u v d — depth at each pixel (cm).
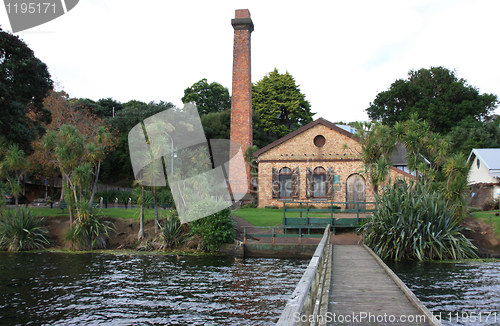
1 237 1945
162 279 1300
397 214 1563
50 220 2219
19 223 1956
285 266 1533
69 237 1967
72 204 2005
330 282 930
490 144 4000
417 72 5678
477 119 4828
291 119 5084
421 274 1275
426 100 5081
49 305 1023
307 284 387
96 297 1095
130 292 1142
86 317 932
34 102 2597
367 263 1210
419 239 1539
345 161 2719
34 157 3148
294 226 1891
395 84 5488
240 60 3300
